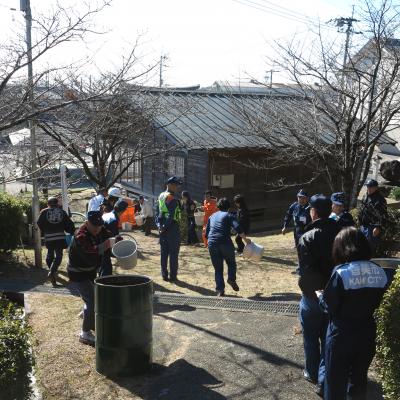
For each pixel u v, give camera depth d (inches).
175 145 636.1
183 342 230.8
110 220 317.7
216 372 200.7
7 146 337.4
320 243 172.9
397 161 873.5
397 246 337.7
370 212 326.3
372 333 146.0
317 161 536.1
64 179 458.0
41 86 306.8
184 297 303.4
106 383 191.8
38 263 393.1
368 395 177.3
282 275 375.6
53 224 342.3
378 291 145.4
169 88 754.2
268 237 587.2
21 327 157.1
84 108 326.0
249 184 748.6
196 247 514.0
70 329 245.1
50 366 204.2
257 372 200.2
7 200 399.5
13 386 144.7
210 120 721.6
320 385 179.9
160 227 354.3
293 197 799.1
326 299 146.8
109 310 193.5
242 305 286.4
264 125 479.2
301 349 220.7
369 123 404.5
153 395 183.5
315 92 454.9
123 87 374.9
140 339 196.2
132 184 874.8
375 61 423.8
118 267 397.1
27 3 286.8
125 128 509.0
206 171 706.8
